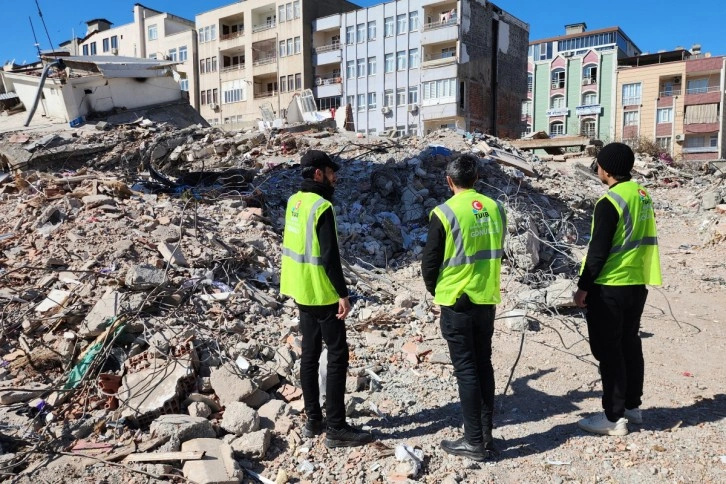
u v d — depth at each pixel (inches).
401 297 266.4
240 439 147.6
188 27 2373.3
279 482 134.5
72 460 137.9
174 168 656.4
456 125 1699.1
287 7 1957.4
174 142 687.7
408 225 406.0
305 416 164.4
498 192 475.8
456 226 138.8
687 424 162.7
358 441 149.9
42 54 873.5
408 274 327.6
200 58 2207.2
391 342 224.7
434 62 1696.6
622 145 152.7
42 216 284.2
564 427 163.5
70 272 228.2
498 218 144.3
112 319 188.9
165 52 2285.9
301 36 1934.1
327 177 152.9
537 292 271.9
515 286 296.0
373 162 542.3
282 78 1995.6
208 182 427.8
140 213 299.4
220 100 2170.3
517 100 1961.1
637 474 138.9
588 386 191.2
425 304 267.0
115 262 237.0
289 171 522.0
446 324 142.9
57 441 146.4
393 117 1813.5
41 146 636.1
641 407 175.2
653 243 152.8
